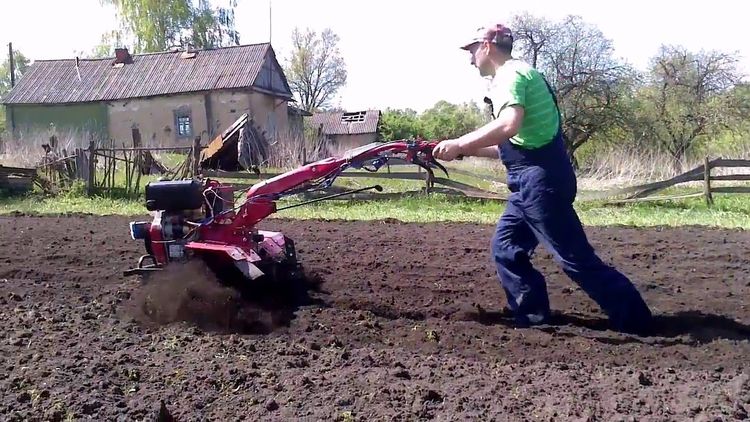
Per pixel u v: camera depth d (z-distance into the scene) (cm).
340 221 1212
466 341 510
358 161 577
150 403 387
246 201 588
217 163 2278
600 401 392
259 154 2250
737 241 953
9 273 721
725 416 371
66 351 472
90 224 1130
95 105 3866
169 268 571
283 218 1246
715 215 1332
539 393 405
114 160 1731
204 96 3750
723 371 453
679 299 631
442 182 1602
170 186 580
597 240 970
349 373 436
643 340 512
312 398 395
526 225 554
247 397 397
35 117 3928
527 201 523
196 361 455
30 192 1678
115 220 1203
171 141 3803
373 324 547
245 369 439
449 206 1492
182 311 549
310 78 7469
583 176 2041
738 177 1517
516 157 530
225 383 416
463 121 6538
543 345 502
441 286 675
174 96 3781
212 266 582
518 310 557
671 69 3688
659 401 392
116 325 538
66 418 367
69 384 409
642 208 1496
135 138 2658
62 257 797
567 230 522
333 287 664
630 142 3612
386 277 710
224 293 556
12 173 1683
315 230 1065
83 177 1733
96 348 480
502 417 370
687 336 520
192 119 3769
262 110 3897
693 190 1730
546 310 553
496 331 533
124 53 4050
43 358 456
